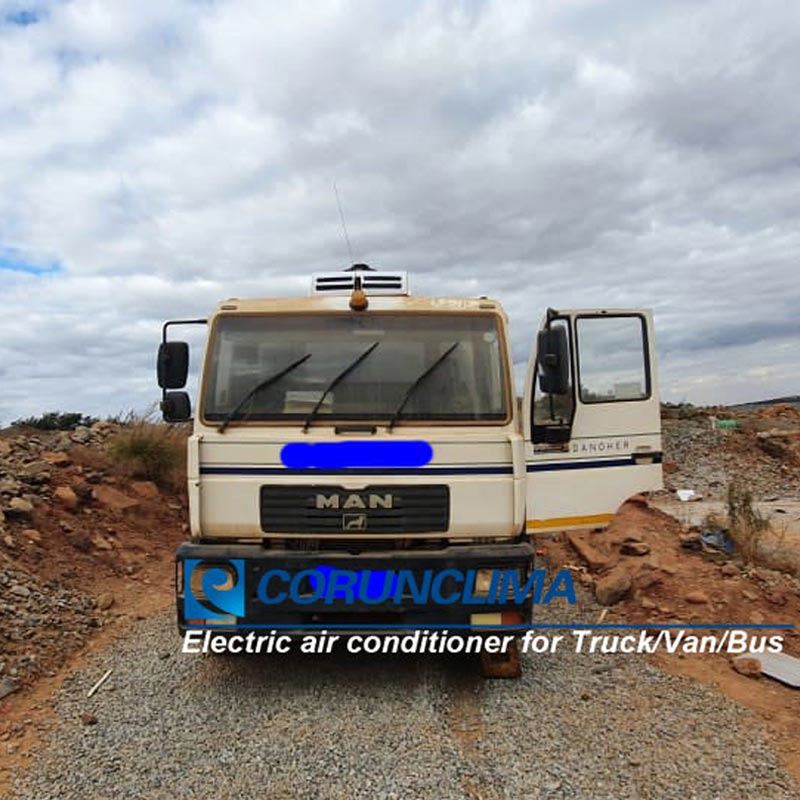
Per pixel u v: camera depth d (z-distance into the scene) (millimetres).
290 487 5566
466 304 5957
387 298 5945
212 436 5629
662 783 4148
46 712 5277
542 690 5551
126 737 4859
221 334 5883
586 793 4059
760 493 14891
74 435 13461
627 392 7816
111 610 7645
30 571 7887
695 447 18844
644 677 5711
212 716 5168
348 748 4645
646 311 7871
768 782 4141
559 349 5883
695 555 8016
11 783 4285
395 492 5551
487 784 4180
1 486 9484
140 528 10344
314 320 5918
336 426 5668
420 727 4930
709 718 4965
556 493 7547
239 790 4168
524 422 7375
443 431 5676
